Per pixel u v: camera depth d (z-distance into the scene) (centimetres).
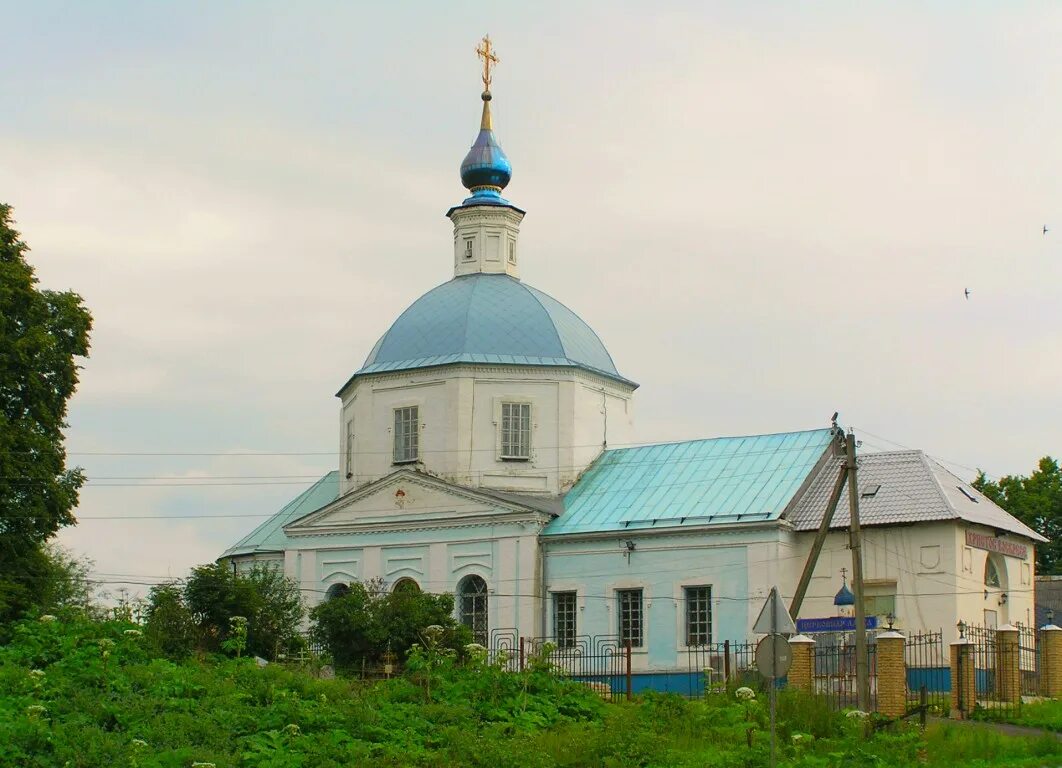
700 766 3119
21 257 5234
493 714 3678
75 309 5331
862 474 5769
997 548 5691
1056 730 3978
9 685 3353
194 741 3088
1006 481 8056
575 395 6309
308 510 6969
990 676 4594
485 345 6300
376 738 3309
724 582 5619
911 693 4934
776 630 3089
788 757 3297
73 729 2964
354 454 6456
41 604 4988
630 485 6131
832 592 5522
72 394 5297
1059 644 4850
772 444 6091
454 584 6084
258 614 5194
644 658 5709
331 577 6338
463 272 6725
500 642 5931
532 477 6219
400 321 6556
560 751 3244
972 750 3444
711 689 4306
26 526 4991
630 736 3288
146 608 4953
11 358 5006
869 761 3175
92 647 3772
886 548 5481
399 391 6366
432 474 6203
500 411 6247
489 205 6712
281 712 3375
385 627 5272
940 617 5331
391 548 6244
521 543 5981
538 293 6625
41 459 5056
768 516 5572
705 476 6016
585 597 5869
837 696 4297
